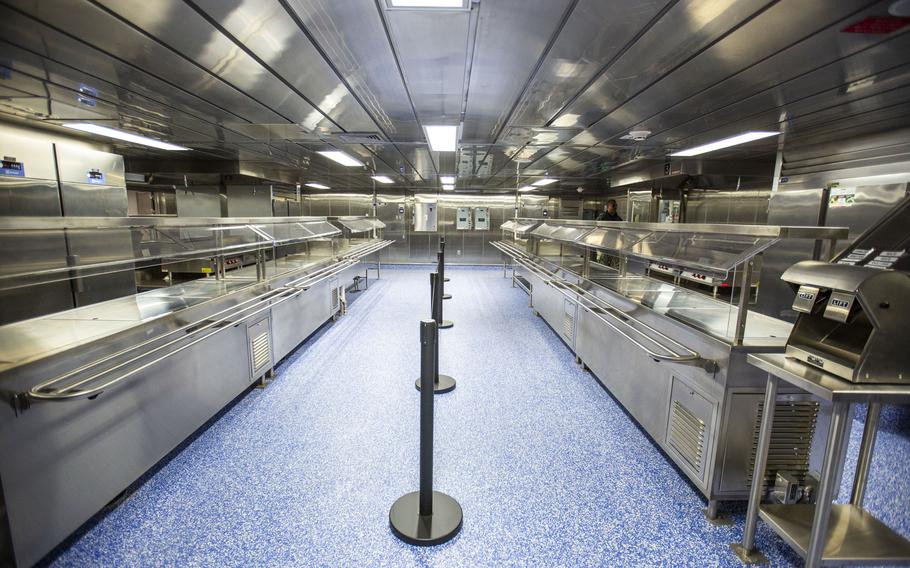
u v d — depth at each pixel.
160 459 2.28
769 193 5.81
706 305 2.65
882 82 2.32
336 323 5.45
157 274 3.81
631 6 1.52
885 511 2.03
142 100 2.85
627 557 1.72
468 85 2.51
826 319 1.57
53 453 1.59
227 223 3.08
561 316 4.57
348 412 2.96
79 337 1.80
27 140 3.41
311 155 5.58
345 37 1.81
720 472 1.89
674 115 3.14
